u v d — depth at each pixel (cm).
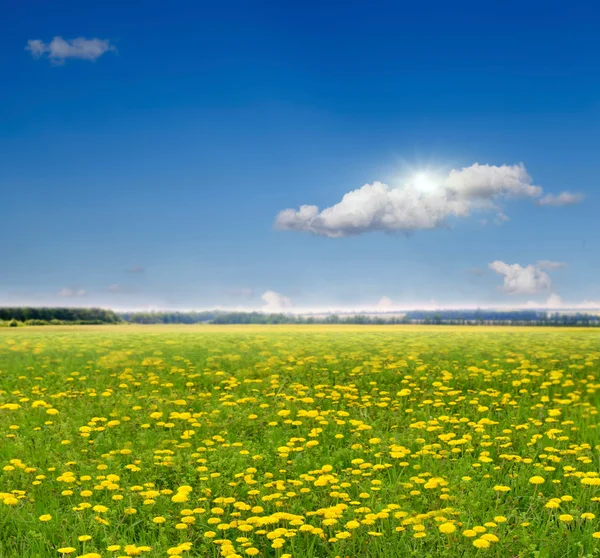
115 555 536
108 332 4434
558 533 559
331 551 551
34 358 1939
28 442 898
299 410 1096
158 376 1535
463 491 685
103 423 1059
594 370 1639
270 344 2573
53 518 620
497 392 1295
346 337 3266
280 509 646
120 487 714
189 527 605
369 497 670
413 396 1313
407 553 536
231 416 1084
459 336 3388
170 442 913
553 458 780
